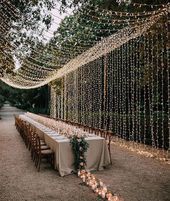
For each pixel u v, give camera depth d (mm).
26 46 8039
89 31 8133
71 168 6285
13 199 4629
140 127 10945
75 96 17578
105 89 13656
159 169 6555
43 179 5785
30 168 6727
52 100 24656
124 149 9430
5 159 7773
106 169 6586
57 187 5246
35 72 11367
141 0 9227
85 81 16156
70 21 7312
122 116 12578
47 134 7816
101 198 3559
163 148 8969
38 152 6633
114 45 8414
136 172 6289
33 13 7805
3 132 15195
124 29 7484
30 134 8289
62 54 9078
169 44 8570
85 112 16516
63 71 12242
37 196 4770
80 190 5059
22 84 15773
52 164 6648
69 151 6273
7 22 6684
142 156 8133
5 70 10773
